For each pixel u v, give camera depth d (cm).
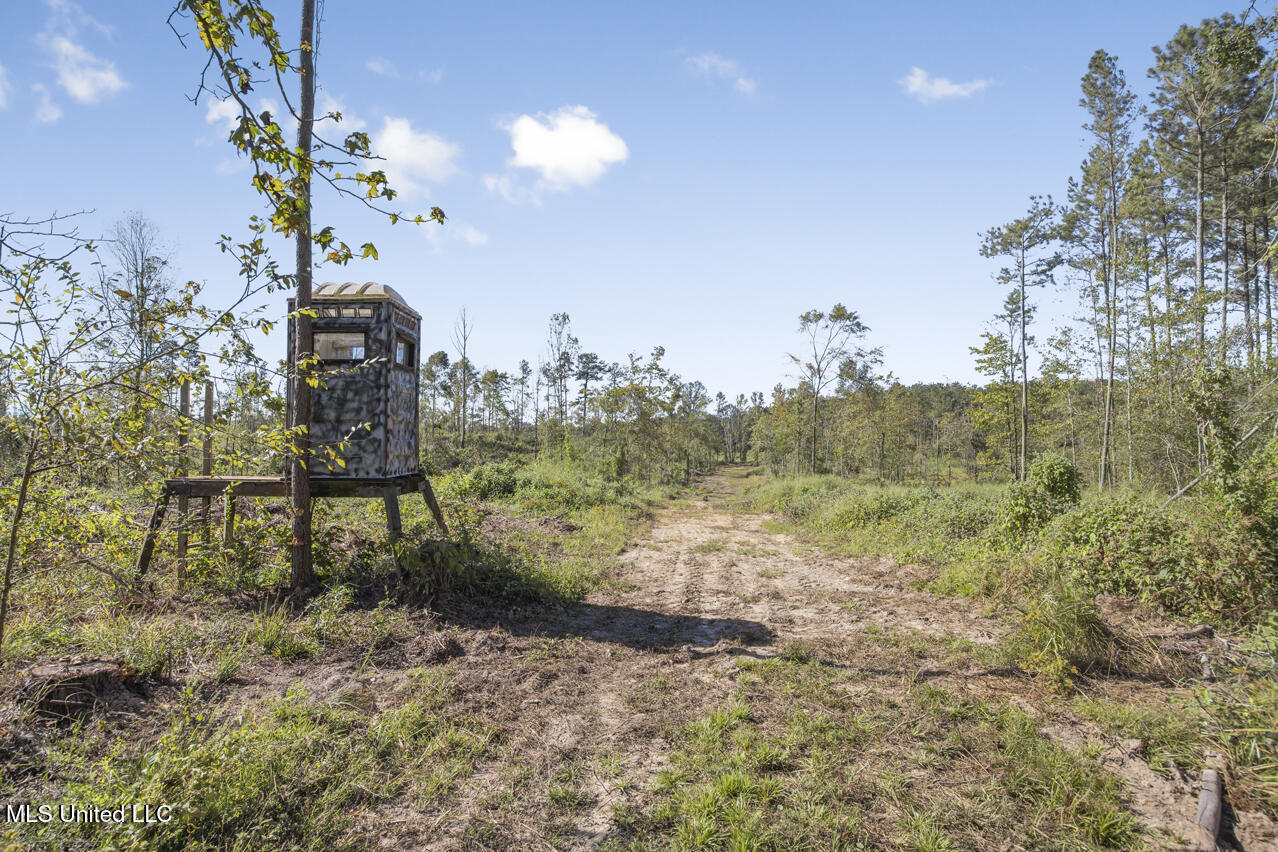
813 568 1002
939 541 1033
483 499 1598
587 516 1434
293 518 620
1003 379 2519
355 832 292
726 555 1130
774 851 287
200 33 318
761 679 501
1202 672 483
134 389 363
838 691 474
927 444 4406
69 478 447
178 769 287
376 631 536
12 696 339
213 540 653
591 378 4506
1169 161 2075
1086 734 402
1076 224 2352
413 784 334
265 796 303
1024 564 740
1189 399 827
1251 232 2145
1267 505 641
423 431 3691
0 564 460
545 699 454
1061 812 316
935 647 575
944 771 359
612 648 576
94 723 343
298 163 363
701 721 423
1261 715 366
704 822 302
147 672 405
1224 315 1650
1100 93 2188
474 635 565
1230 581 591
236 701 399
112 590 547
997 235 2458
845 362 3167
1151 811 319
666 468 3700
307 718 378
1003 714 424
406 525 855
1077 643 508
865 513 1366
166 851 261
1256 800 324
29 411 343
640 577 928
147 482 613
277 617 535
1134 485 1850
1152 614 617
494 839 293
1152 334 1786
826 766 359
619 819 311
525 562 803
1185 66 1809
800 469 3541
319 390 662
